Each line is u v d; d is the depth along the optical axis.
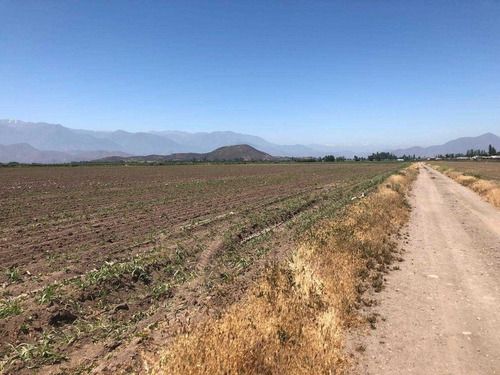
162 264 9.12
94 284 7.29
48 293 6.56
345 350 5.01
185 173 57.00
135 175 50.09
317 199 22.92
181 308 6.35
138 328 5.70
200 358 3.73
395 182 31.17
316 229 11.52
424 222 15.14
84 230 13.19
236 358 3.87
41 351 4.97
